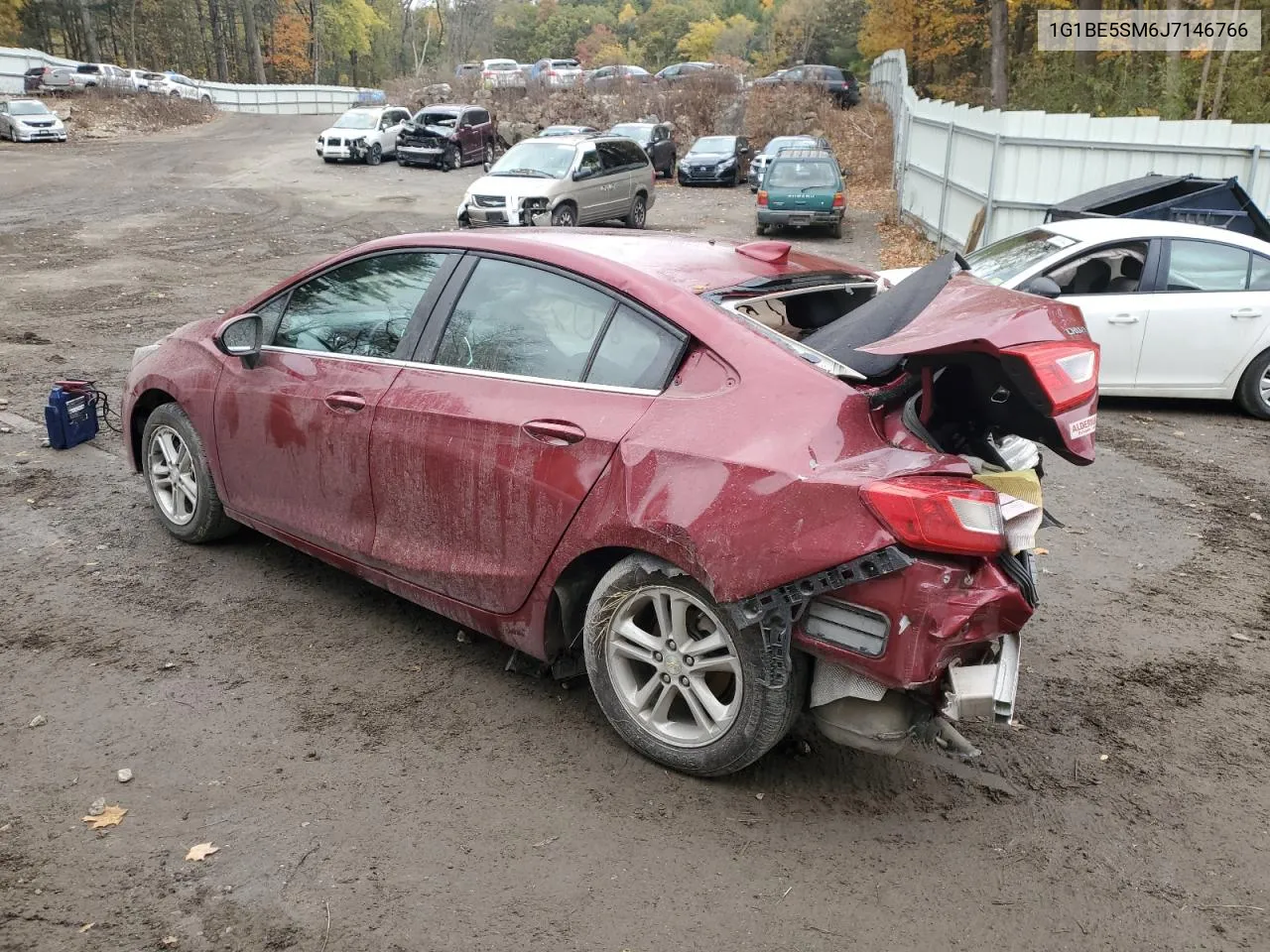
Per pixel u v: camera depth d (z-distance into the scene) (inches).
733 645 117.1
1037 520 117.0
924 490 104.0
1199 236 333.1
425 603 151.9
